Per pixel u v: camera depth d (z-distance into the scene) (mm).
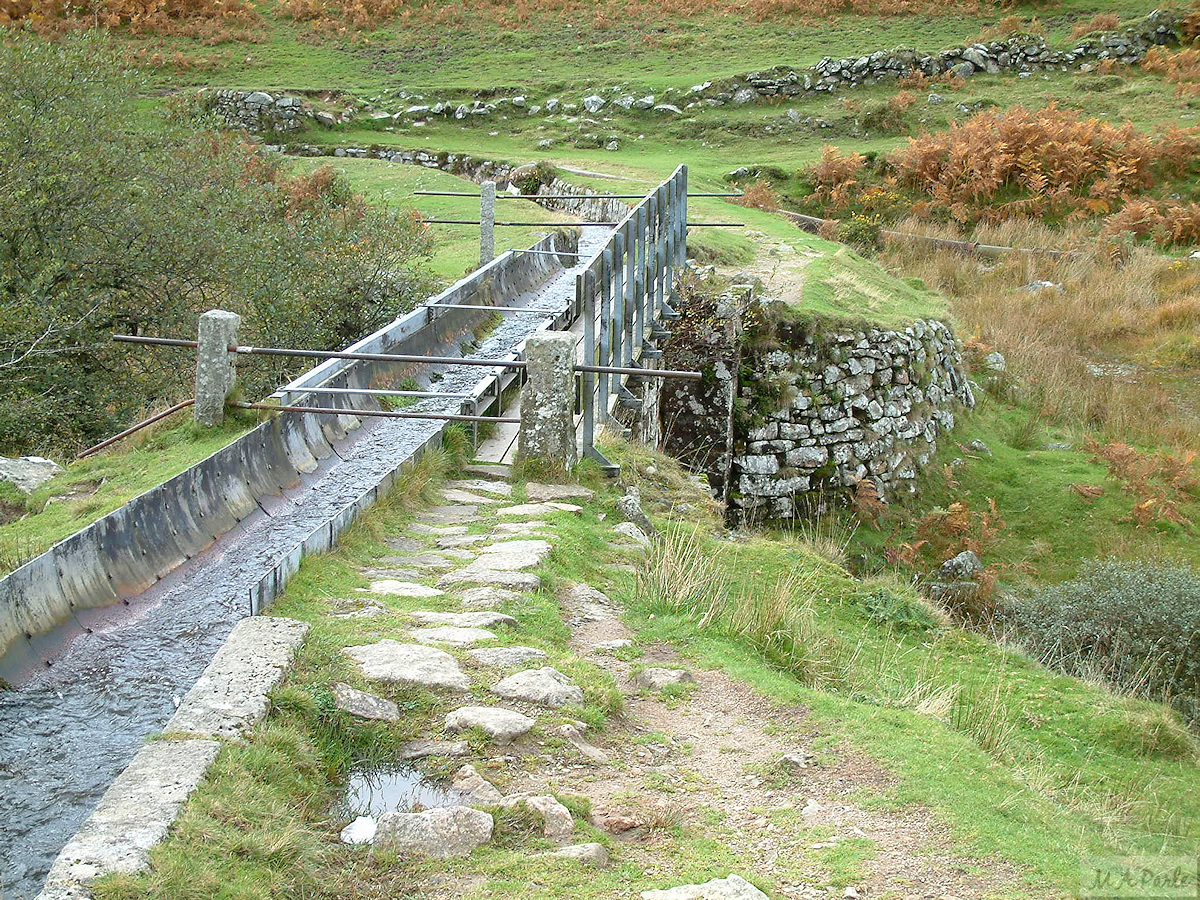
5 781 5465
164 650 6887
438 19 44000
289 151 33625
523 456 10719
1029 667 10195
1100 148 30641
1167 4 39688
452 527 9312
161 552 7863
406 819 5059
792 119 34531
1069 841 5301
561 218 26141
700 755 6086
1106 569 12719
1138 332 23625
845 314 18109
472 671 6449
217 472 8828
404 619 7094
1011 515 17078
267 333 16000
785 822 5332
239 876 4504
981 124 31312
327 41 42219
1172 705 10633
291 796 5184
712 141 33938
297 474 10023
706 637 7812
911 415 18172
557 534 9086
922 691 8156
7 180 14625
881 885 4734
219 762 5152
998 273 26250
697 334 16891
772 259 21750
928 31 40312
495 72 39281
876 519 16828
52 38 37906
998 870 4867
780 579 9719
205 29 41688
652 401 16328
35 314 13766
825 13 42281
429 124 35844
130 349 15898
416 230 19391
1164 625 11531
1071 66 36625
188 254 16078
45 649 6598
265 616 6707
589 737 6102
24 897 4621
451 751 5707
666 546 8992
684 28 42219
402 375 12977
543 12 44500
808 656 8008
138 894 4234
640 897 4590
